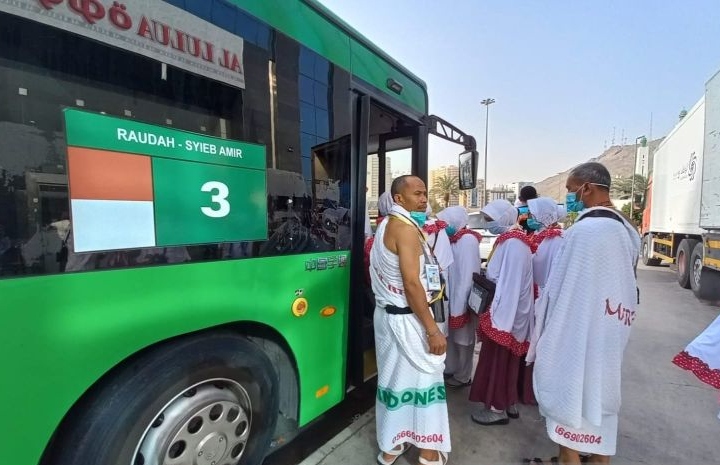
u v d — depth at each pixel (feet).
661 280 31.71
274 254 6.56
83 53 4.34
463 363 11.43
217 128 5.69
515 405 10.00
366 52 9.08
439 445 7.36
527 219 11.27
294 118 6.98
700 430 9.53
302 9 7.30
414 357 7.05
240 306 6.02
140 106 4.82
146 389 4.80
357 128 8.70
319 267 7.53
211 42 5.63
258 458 6.44
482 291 9.39
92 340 4.41
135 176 4.76
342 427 9.45
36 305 4.00
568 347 6.58
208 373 5.51
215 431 5.64
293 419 7.35
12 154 3.85
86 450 4.47
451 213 10.98
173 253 5.14
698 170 24.94
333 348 8.01
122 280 4.64
